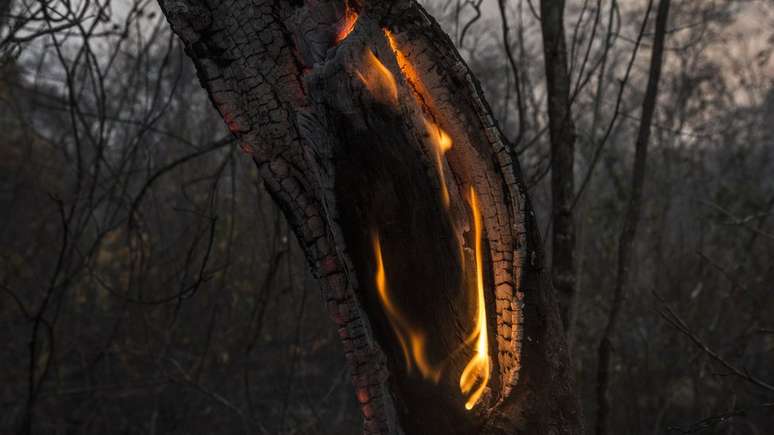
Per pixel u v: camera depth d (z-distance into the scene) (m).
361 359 1.31
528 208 1.21
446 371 1.17
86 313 4.38
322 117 1.06
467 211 1.20
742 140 4.68
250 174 4.13
